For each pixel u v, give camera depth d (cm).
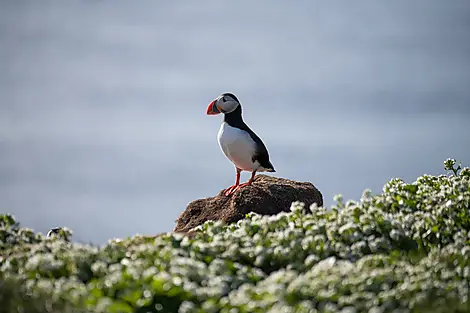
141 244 1347
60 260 1212
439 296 1092
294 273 1153
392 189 1675
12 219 1477
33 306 1068
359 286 1098
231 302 1049
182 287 1099
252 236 1433
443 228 1480
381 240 1348
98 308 1009
